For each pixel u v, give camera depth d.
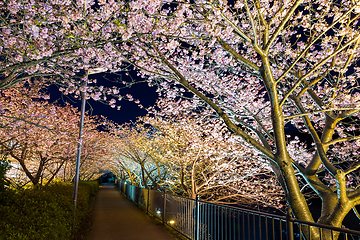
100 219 9.70
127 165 24.39
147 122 13.87
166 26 5.63
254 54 8.33
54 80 6.16
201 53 7.10
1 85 4.16
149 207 11.47
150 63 7.21
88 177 32.75
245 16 6.18
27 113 8.76
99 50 5.38
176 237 6.83
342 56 6.71
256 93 9.15
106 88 6.16
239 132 4.99
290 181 4.81
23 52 4.23
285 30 6.79
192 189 11.76
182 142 12.57
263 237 8.67
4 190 4.54
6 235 3.11
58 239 4.20
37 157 12.60
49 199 5.25
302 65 7.09
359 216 5.24
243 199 13.34
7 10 4.84
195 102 9.54
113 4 4.61
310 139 11.83
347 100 6.09
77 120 14.98
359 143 7.81
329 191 5.62
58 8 4.97
